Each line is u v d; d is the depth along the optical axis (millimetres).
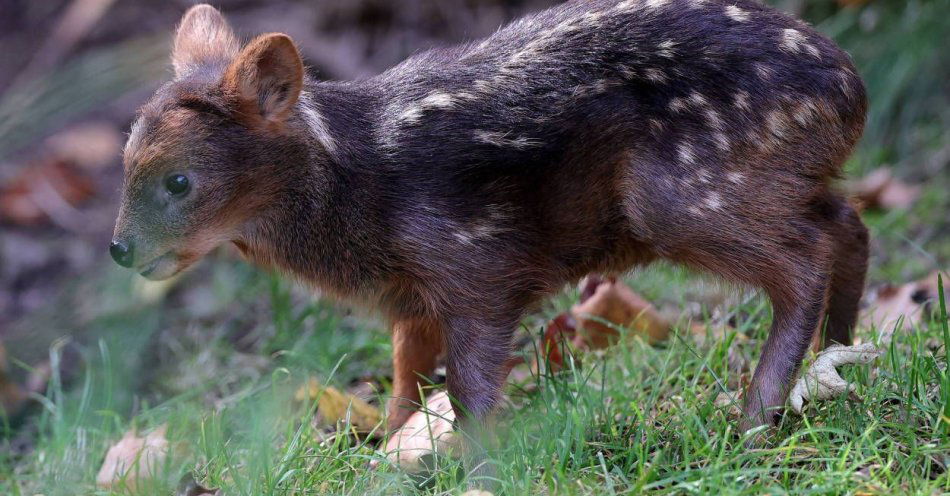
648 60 7598
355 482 7465
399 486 7168
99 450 9117
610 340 9109
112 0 16047
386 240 7688
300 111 7699
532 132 7625
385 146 7684
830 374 7508
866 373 7699
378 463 7645
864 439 6844
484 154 7609
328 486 7535
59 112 15125
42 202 14703
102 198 14797
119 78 15258
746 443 7340
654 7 7750
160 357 11406
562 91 7664
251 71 7422
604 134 7641
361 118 7797
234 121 7500
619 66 7637
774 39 7562
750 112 7465
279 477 7457
